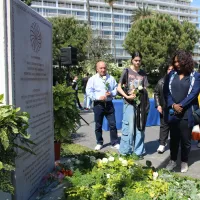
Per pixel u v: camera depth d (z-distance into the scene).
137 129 5.77
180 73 4.92
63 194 3.43
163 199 3.25
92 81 6.59
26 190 3.34
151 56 42.16
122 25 107.75
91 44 40.72
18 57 3.09
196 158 5.96
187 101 4.80
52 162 4.51
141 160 5.81
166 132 6.35
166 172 4.25
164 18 46.53
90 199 3.27
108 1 70.25
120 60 105.44
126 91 5.72
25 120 2.38
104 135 8.34
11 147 2.39
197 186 3.70
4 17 2.82
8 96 2.88
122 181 3.61
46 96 4.21
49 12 99.06
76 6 102.31
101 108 6.59
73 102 5.28
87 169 4.22
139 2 113.38
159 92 6.28
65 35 46.41
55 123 5.03
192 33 47.47
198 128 6.56
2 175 2.32
